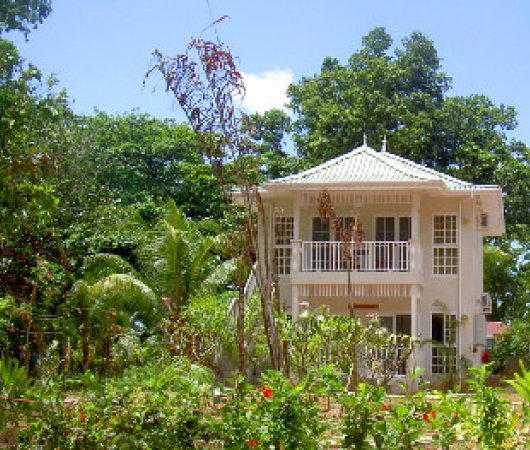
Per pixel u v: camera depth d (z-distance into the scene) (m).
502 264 41.38
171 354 19.28
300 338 16.45
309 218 27.33
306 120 42.31
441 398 9.07
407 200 26.30
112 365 19.61
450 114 41.25
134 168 41.25
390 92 42.03
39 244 14.62
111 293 24.30
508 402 8.66
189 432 8.76
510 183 40.41
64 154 27.31
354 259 25.95
